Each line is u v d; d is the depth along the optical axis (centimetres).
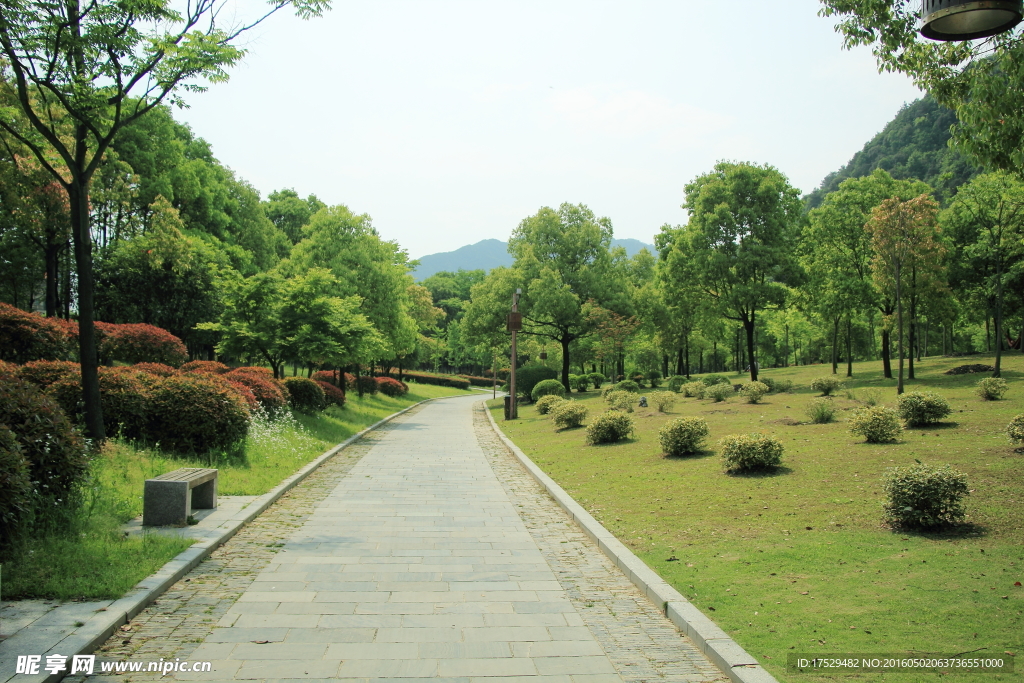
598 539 712
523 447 1681
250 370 2195
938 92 738
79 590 489
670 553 645
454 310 8538
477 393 6719
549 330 3994
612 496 952
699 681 385
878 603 482
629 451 1365
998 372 2278
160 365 1603
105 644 425
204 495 843
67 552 565
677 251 3303
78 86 962
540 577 603
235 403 1170
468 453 1662
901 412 1325
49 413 665
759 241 3020
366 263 3222
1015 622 437
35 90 1162
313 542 724
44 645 397
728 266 3023
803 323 5209
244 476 1061
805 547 638
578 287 3822
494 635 458
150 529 703
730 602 501
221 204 3741
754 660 393
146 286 2809
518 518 872
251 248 4028
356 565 635
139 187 2956
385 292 3309
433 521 848
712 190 3186
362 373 4469
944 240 2684
